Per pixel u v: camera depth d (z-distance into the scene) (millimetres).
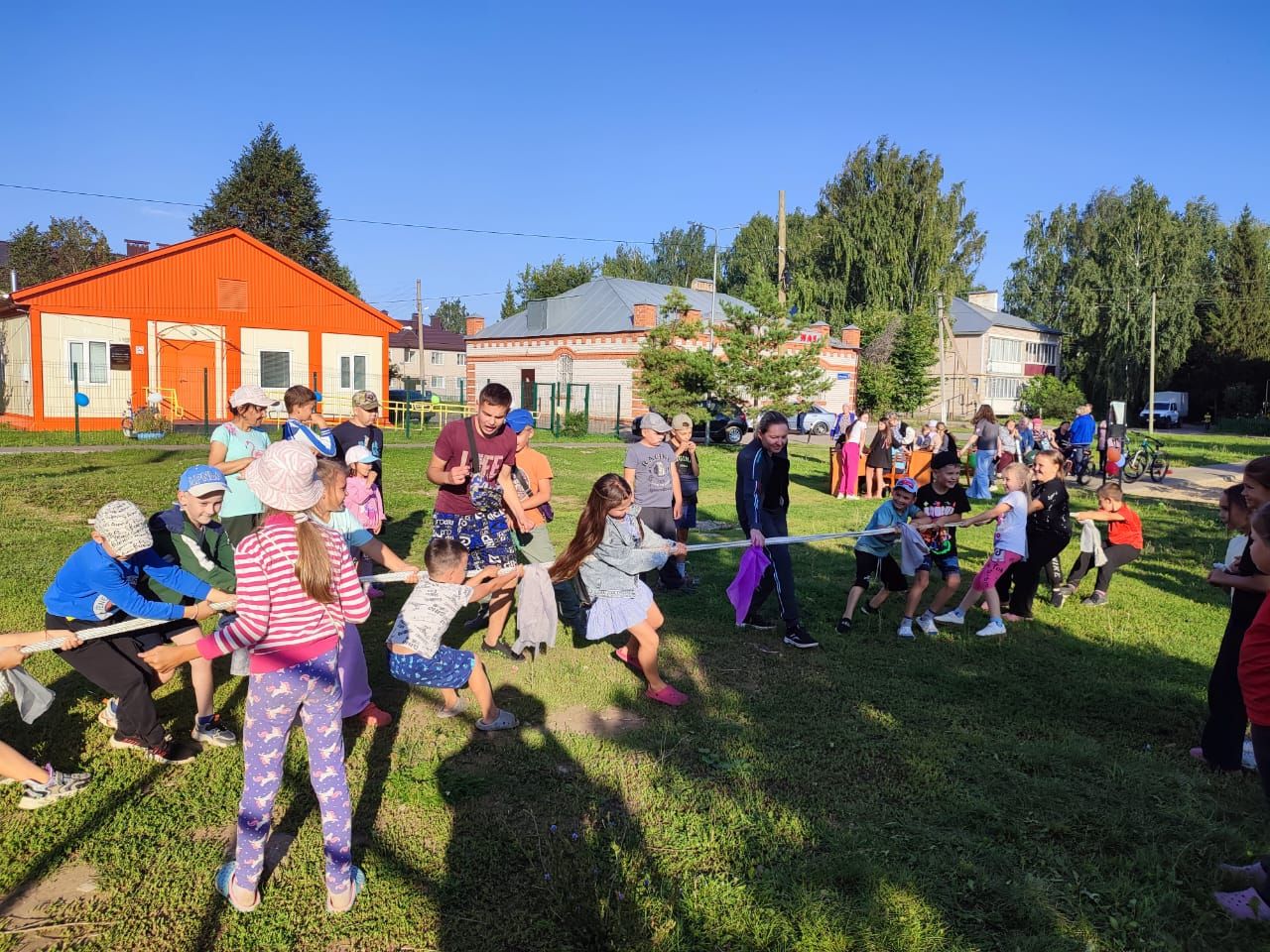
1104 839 3863
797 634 6508
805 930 3141
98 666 4156
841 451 15984
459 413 36594
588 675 5715
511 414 6559
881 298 53656
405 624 4586
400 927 3148
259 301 28594
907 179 54844
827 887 3439
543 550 6730
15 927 3104
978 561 10133
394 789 4082
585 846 3645
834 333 53406
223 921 3164
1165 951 3111
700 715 5145
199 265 27359
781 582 6523
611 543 5160
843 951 3084
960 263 62312
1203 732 4766
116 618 4234
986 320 60344
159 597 4445
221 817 3867
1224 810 4133
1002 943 3152
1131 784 4359
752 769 4430
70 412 25203
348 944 3066
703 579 8633
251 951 3012
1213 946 3172
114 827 3746
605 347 35094
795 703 5379
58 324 24891
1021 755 4617
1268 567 3705
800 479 19266
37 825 3750
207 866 3496
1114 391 55438
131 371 26219
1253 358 57406
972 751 4730
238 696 5199
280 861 3537
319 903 3275
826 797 4176
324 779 3184
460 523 5664
